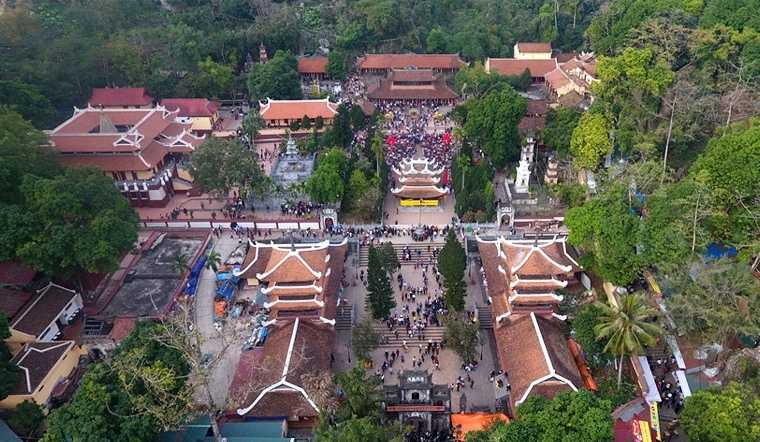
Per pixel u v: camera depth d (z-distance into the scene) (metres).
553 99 121.06
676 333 53.84
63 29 121.00
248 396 52.56
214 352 61.72
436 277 73.00
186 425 49.69
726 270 49.47
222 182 83.88
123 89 114.56
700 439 41.53
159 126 98.56
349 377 48.03
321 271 59.94
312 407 51.16
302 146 102.25
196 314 67.50
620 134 77.94
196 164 84.06
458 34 148.38
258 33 140.75
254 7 157.25
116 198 68.94
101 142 87.31
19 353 55.50
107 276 72.31
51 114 101.00
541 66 133.88
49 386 54.28
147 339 49.25
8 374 51.16
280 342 57.78
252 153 89.75
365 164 89.81
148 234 81.25
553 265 58.41
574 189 81.31
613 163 80.25
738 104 70.88
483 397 56.94
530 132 96.44
